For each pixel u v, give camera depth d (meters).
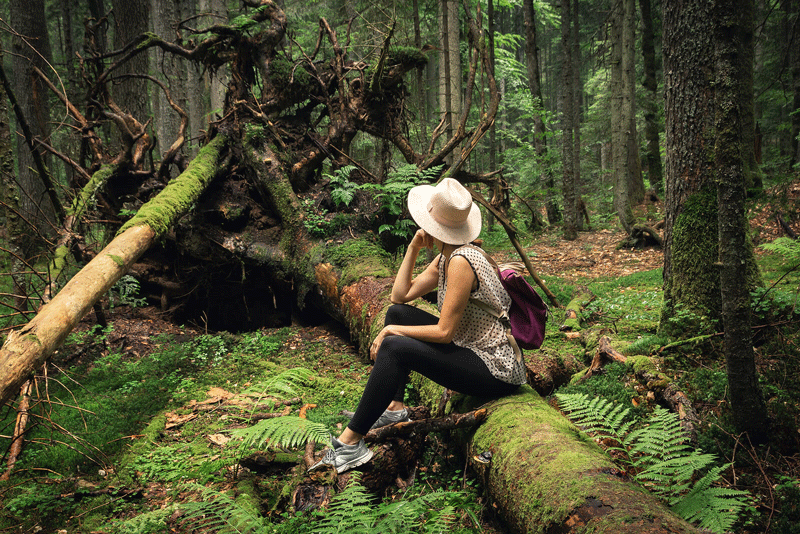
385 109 7.39
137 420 3.98
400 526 2.16
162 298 6.69
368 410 2.64
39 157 5.62
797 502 2.35
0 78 5.30
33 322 3.01
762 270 6.52
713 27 2.66
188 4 18.09
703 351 3.99
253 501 2.66
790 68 13.16
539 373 3.94
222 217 6.35
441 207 2.71
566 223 13.19
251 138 6.52
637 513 1.77
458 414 2.83
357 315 5.10
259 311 6.71
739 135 2.68
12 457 3.29
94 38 6.83
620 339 4.86
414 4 10.77
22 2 11.51
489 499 2.57
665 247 4.51
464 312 2.74
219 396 4.29
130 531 2.48
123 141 6.23
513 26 31.05
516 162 18.08
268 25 8.09
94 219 6.17
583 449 2.27
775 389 3.32
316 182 7.21
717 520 1.88
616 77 13.06
